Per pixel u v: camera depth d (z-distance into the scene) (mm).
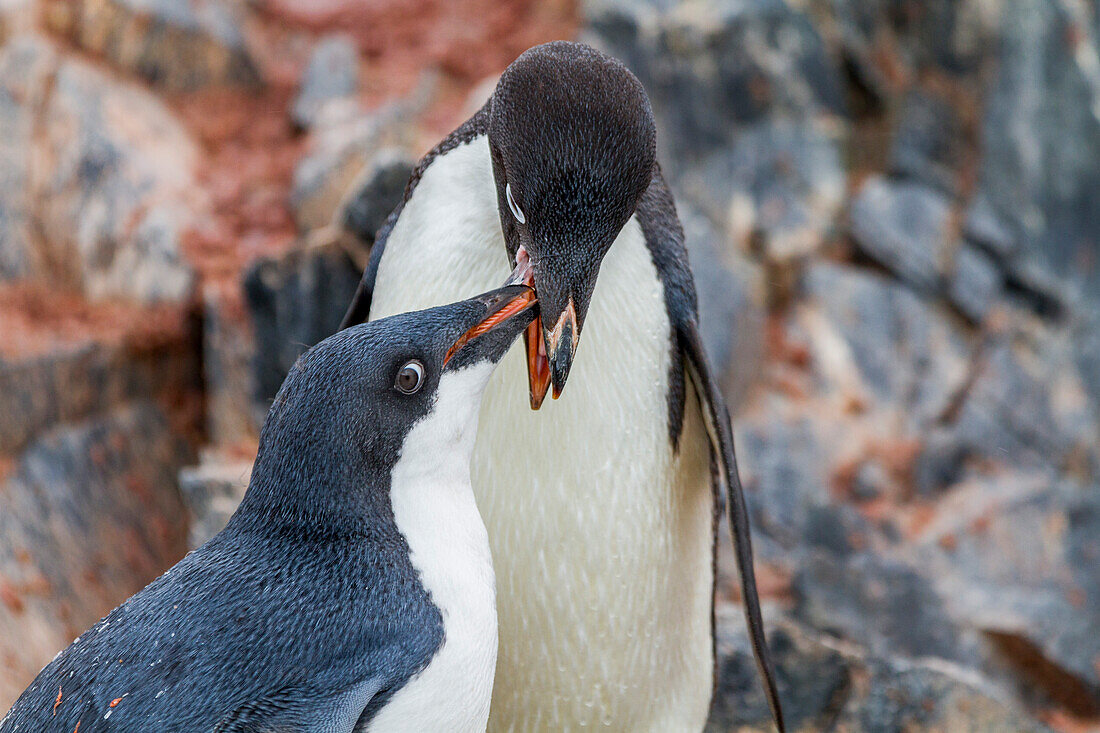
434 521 3961
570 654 4914
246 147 15328
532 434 4633
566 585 4789
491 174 4551
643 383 4719
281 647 3564
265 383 11750
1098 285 16562
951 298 15961
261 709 3363
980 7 17125
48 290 13305
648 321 4727
